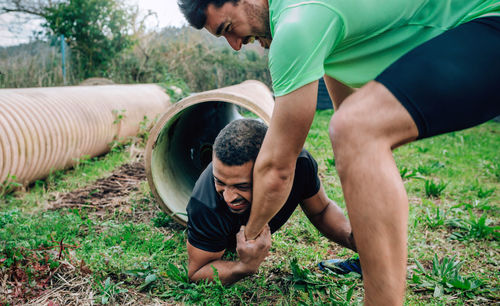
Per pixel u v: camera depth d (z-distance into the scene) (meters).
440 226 2.66
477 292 1.84
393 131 1.01
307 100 1.08
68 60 9.84
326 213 2.01
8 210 2.88
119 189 3.56
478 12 1.17
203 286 1.79
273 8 1.21
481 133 7.23
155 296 1.84
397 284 1.03
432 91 0.99
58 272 1.98
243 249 1.63
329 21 1.08
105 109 5.14
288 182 1.25
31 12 9.96
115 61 10.80
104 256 2.12
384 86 1.02
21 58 8.99
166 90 7.83
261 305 1.75
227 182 1.48
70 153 4.18
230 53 12.91
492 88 1.03
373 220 1.00
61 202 3.22
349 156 1.02
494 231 2.44
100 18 10.23
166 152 2.79
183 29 12.46
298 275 1.92
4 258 1.94
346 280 1.91
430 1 1.22
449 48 1.05
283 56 1.06
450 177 3.98
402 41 1.23
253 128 1.50
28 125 3.60
